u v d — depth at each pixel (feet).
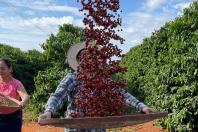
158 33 53.67
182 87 37.40
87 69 13.53
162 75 41.11
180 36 43.68
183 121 36.88
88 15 13.60
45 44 68.39
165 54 47.52
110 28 13.67
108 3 13.61
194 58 38.09
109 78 13.64
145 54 60.80
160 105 40.75
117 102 13.56
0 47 95.50
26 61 89.51
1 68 21.43
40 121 11.62
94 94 13.50
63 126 12.28
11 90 21.72
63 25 76.74
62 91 14.47
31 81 89.45
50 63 71.05
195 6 45.19
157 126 42.06
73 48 15.01
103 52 13.58
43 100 53.31
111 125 12.56
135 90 58.85
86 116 13.34
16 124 21.67
